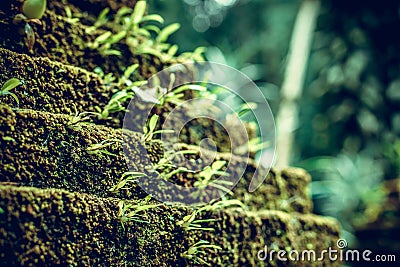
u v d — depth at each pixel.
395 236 1.52
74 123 0.83
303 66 1.64
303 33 1.66
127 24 1.00
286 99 1.61
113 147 0.85
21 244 0.74
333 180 1.65
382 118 1.72
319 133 1.78
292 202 1.05
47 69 0.87
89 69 0.95
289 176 1.06
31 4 0.89
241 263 0.93
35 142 0.80
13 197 0.74
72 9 1.00
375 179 1.69
